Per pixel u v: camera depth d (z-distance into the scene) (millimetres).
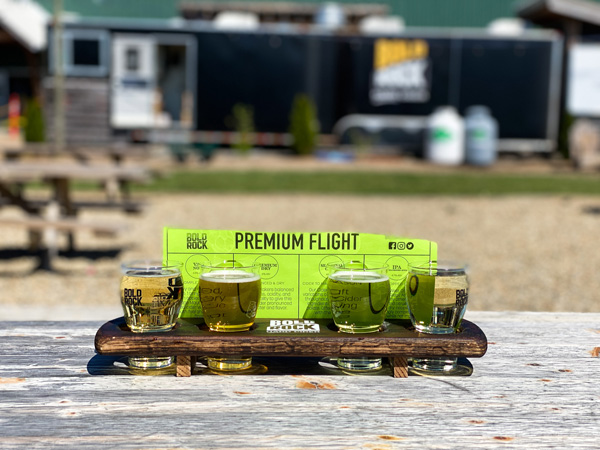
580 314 1739
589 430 965
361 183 11883
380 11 21531
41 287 4898
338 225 7605
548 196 10414
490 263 5801
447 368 1243
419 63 15047
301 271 1245
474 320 1652
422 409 1041
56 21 12133
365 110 15273
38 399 1063
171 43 14711
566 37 15469
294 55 14977
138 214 8258
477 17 23438
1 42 19047
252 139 15164
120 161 9227
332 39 15008
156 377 1178
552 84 15008
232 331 1160
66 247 6371
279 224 7633
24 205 6039
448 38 14961
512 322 1630
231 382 1157
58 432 938
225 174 12984
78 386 1126
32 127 14945
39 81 19219
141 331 1146
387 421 992
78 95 14820
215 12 21156
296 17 21578
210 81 14852
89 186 11273
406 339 1134
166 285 1139
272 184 11602
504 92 15102
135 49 14703
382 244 1249
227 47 14789
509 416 1016
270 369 1233
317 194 10500
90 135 14953
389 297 1187
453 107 15258
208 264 1225
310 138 15094
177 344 1116
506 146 15305
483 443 916
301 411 1028
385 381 1172
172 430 950
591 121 15836
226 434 938
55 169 5523
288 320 1232
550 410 1042
